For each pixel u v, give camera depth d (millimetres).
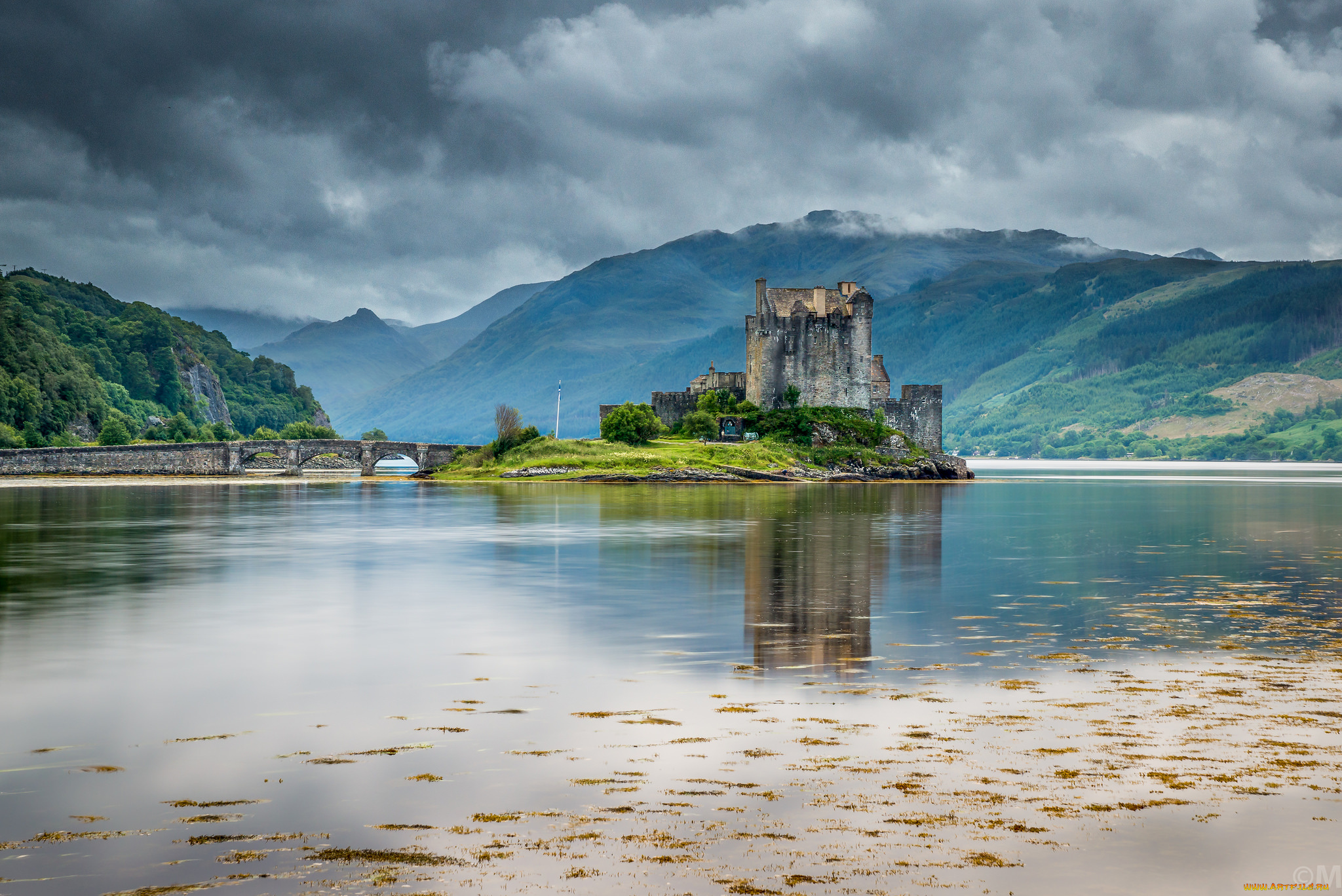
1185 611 41906
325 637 36812
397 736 23484
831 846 17094
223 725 24609
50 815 18578
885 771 20688
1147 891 15555
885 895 15461
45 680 29750
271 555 65438
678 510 108125
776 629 38125
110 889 15695
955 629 37750
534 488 159875
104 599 46719
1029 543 72312
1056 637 36094
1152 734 23203
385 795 19516
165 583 52219
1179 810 18594
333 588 50344
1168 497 141000
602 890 15609
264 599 46469
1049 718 24703
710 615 41500
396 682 29375
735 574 55312
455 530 84562
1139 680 28953
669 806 18875
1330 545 70750
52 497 133625
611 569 57844
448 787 19953
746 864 16453
